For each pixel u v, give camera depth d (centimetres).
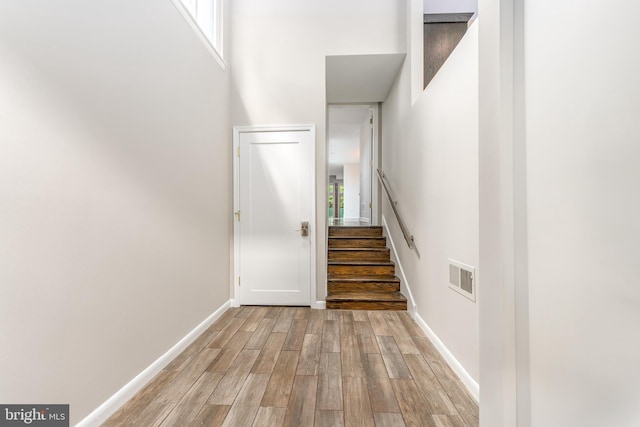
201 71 256
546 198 106
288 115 332
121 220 158
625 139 79
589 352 90
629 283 79
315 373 191
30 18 111
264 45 333
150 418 148
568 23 97
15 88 106
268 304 333
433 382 181
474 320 169
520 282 118
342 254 404
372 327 270
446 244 209
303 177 332
